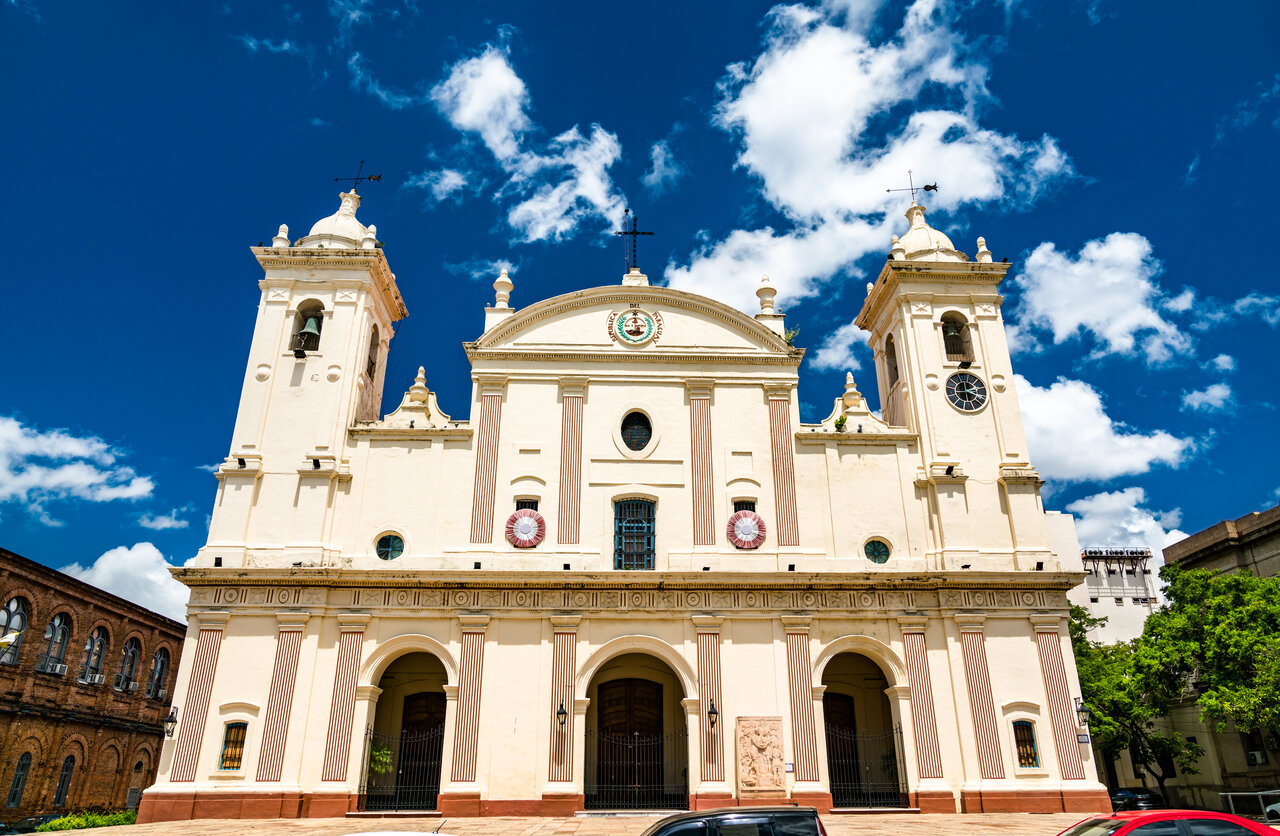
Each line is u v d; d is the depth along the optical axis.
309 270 33.16
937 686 28.44
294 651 27.83
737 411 32.06
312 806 26.31
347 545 29.61
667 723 30.03
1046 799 27.11
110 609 42.53
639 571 28.70
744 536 30.09
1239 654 30.05
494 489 30.53
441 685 30.39
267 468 30.31
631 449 31.66
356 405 32.06
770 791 26.73
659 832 11.90
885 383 36.41
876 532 30.53
